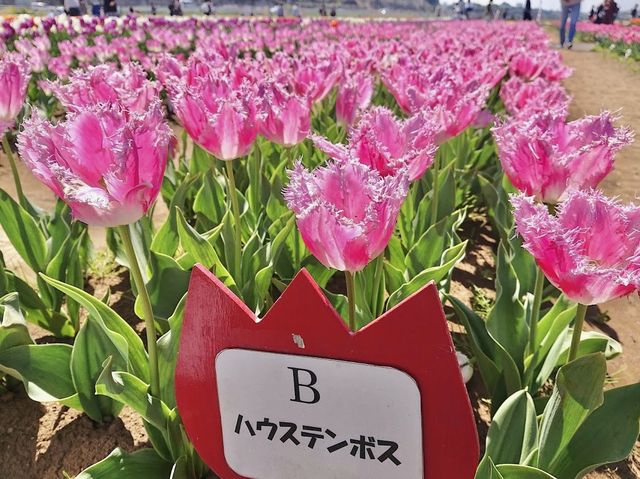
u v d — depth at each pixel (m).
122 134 0.29
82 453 0.47
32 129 0.30
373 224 0.29
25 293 0.58
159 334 0.59
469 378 0.55
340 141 0.86
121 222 0.31
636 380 0.59
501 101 1.37
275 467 0.30
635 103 2.34
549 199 0.42
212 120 0.45
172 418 0.39
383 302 0.56
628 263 0.30
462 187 0.91
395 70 0.88
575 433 0.38
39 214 0.71
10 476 0.45
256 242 0.59
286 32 2.66
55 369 0.45
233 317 0.27
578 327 0.34
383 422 0.27
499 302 0.49
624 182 1.29
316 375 0.27
